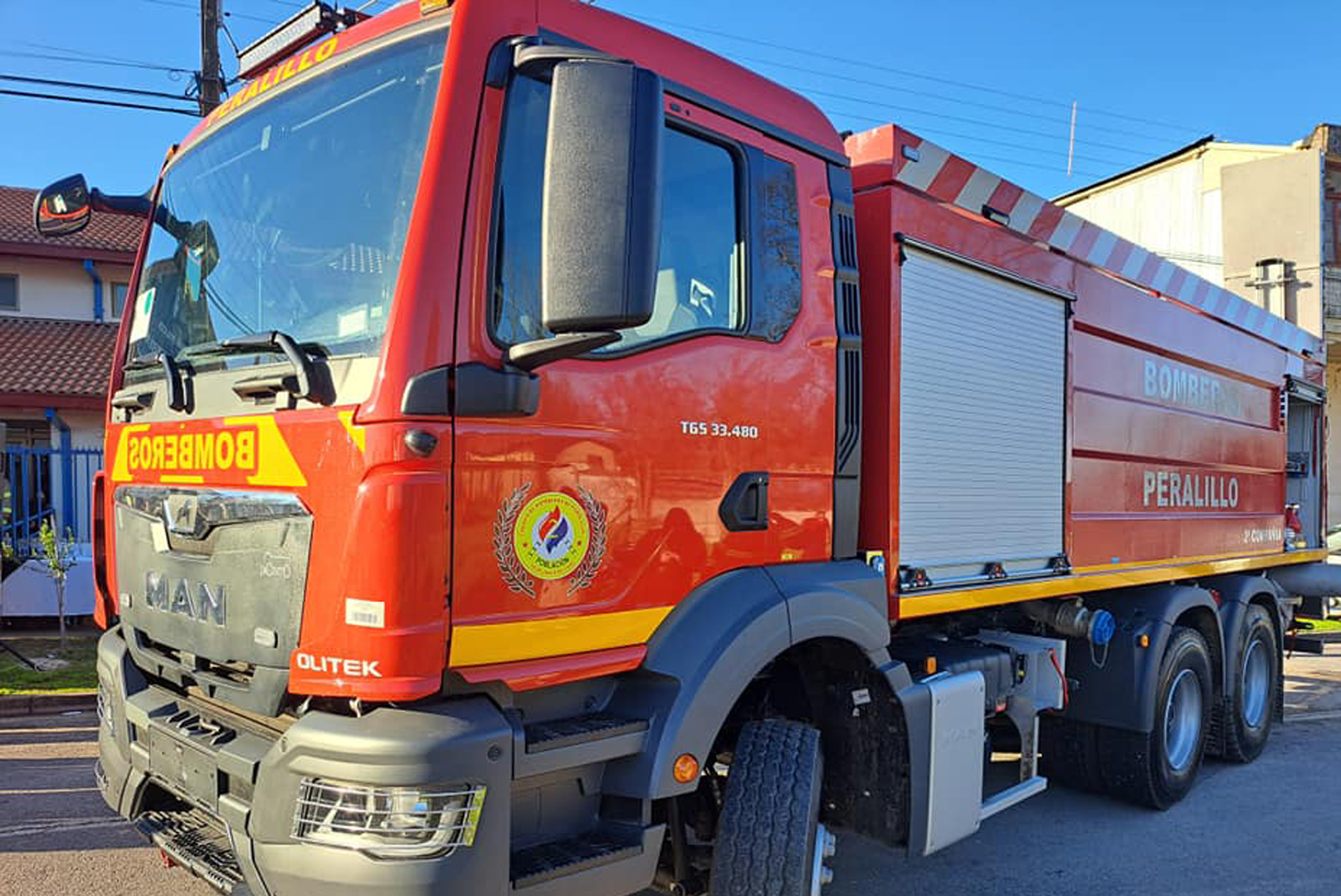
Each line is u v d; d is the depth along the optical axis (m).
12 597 11.66
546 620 2.58
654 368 2.88
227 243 3.23
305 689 2.45
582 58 2.49
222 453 2.81
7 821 5.38
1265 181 9.35
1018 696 4.73
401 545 2.33
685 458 2.95
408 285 2.40
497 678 2.48
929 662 3.91
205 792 2.73
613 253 2.25
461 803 2.34
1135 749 5.54
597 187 2.27
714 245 3.12
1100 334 5.29
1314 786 6.31
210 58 12.16
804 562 3.37
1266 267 9.14
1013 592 4.42
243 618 2.66
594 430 2.71
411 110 2.63
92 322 16.44
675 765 2.74
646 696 2.83
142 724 3.11
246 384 2.69
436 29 2.65
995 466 4.36
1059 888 4.63
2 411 14.10
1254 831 5.43
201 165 3.55
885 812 3.61
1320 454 8.59
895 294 3.76
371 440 2.35
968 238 4.19
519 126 2.63
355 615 2.35
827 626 3.26
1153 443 5.82
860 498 3.71
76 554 12.13
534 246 2.63
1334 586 7.90
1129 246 5.57
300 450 2.52
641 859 2.70
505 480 2.50
